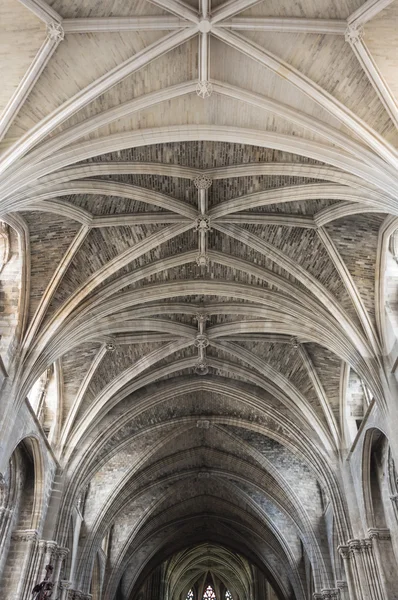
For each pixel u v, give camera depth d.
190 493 39.47
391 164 14.16
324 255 20.59
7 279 19.98
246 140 16.23
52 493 23.97
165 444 32.62
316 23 13.64
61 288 20.69
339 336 21.11
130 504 37.12
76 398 25.75
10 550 20.97
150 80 15.10
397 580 20.70
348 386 25.75
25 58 13.70
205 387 28.77
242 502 38.94
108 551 35.78
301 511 31.56
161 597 49.44
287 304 22.23
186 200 19.62
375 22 13.62
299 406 26.28
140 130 15.91
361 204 17.72
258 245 20.66
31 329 19.95
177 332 25.12
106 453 29.00
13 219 17.69
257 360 26.42
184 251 21.59
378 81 13.90
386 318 20.03
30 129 14.22
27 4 12.58
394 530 21.36
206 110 16.02
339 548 23.62
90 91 14.38
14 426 19.02
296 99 15.30
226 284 22.81
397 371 19.03
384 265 19.92
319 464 25.77
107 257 20.80
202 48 14.34
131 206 19.58
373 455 23.56
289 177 18.33
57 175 15.78
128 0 13.38
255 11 13.84
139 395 28.20
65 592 26.08
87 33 13.70
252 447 32.72
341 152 15.38
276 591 41.09
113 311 22.09
